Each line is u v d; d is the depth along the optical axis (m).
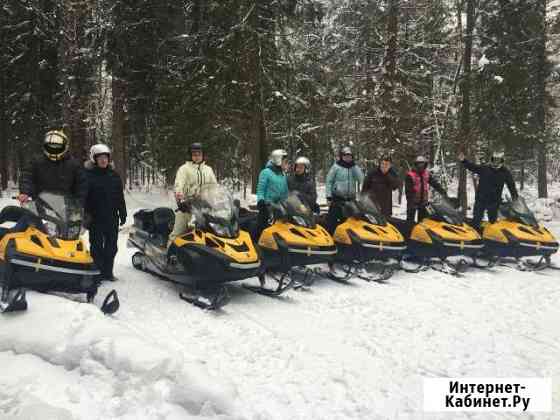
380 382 4.52
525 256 10.02
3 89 22.22
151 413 3.66
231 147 18.16
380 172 10.16
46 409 3.53
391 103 16.70
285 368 4.75
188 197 7.39
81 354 4.35
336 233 8.80
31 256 5.42
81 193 6.54
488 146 20.44
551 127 22.62
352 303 7.04
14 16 20.33
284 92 16.95
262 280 7.51
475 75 19.94
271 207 8.13
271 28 16.31
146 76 19.19
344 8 19.73
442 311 6.79
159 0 18.02
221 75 16.00
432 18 18.39
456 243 9.04
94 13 16.72
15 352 4.60
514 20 19.94
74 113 15.43
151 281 7.79
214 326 5.84
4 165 24.73
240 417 3.66
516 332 6.00
